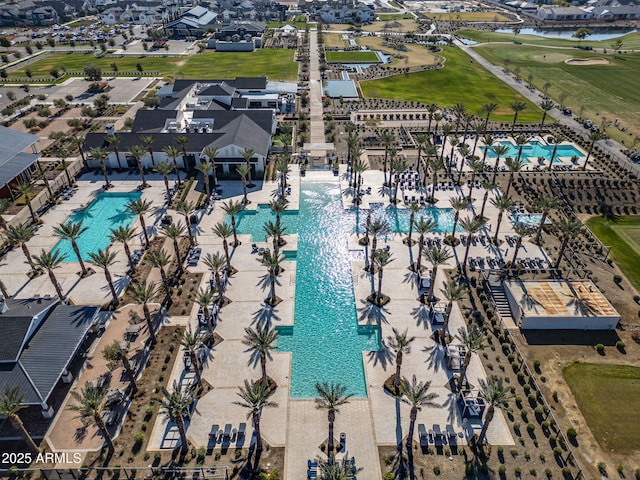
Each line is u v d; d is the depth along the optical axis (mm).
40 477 46219
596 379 57250
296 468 47094
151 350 60344
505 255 78562
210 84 144000
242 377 56969
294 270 75438
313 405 53938
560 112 140375
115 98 151500
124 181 100812
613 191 96188
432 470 47000
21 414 52438
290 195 96188
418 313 67000
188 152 103438
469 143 119812
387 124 130500
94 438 49906
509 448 49094
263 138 110250
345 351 61500
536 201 83125
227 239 82500
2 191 91625
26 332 55500
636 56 197875
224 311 66875
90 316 60625
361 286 72188
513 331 64688
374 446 49281
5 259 77125
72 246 74500
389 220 88625
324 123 131250
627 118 135500
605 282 73062
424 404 48625
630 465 47781
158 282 72250
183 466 47062
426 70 179250
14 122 130875
